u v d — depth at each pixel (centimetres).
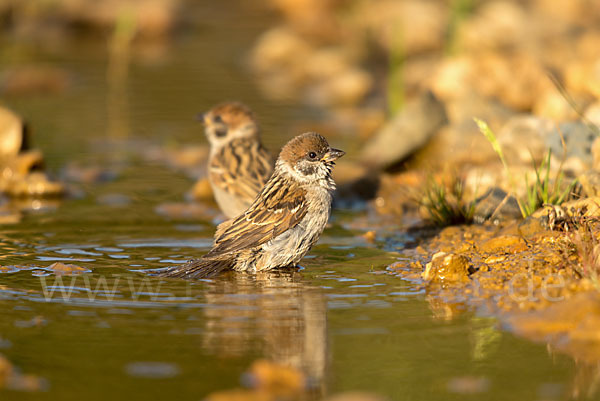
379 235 1283
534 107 1750
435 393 720
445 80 1856
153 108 2211
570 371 760
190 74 2608
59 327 866
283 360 787
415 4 2922
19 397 709
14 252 1159
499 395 716
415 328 866
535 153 1422
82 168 1708
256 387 730
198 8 3612
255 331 861
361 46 2811
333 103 2361
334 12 3441
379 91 2467
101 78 2520
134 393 716
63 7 3184
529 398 711
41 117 2103
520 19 2488
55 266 1077
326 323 883
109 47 2973
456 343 826
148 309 925
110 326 871
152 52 2912
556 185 1190
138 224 1342
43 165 1591
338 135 1988
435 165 1599
